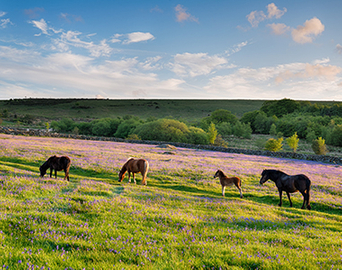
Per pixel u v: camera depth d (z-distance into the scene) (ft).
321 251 21.89
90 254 17.49
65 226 23.52
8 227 21.61
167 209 34.96
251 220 32.78
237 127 394.32
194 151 175.42
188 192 59.41
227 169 94.94
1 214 24.66
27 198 34.86
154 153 141.79
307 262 18.53
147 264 16.44
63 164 55.93
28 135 198.70
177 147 202.28
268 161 142.20
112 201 35.42
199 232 25.44
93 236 21.30
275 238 24.67
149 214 30.04
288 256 19.67
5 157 84.43
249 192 66.23
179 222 28.12
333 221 37.29
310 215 41.60
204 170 89.35
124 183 62.03
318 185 75.92
